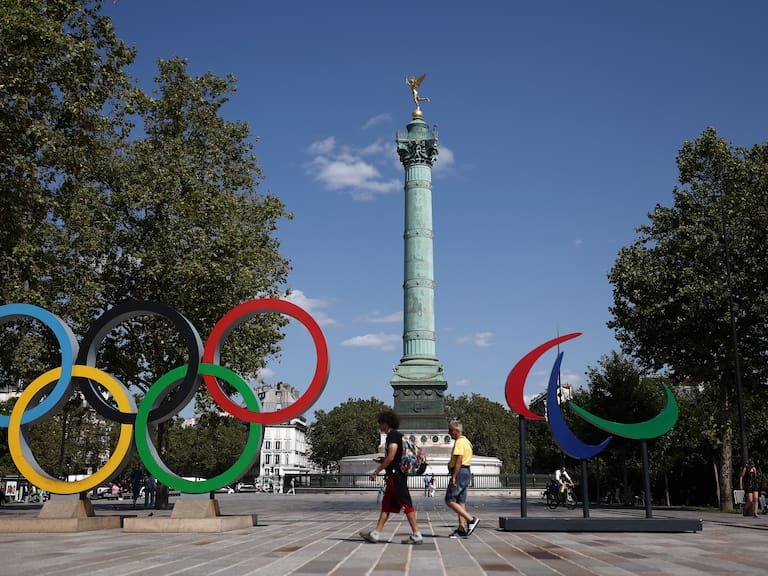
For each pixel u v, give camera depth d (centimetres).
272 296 4384
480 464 7406
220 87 4378
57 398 2183
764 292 4053
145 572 1048
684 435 5881
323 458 13975
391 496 1548
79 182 3200
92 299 3856
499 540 1664
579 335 2045
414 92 7769
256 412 2130
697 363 4416
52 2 2964
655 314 4312
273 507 4106
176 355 4047
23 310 2242
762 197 4275
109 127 3659
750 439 5956
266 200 4478
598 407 5062
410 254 7300
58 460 8488
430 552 1369
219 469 13950
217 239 3994
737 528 2209
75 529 2042
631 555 1338
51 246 3709
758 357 4225
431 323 7231
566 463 6744
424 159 7481
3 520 2042
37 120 2827
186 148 4241
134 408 2222
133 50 3195
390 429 1566
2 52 2741
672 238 4422
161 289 4022
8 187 2917
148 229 4122
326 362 2119
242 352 4056
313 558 1255
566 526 1947
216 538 1736
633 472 6334
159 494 4069
